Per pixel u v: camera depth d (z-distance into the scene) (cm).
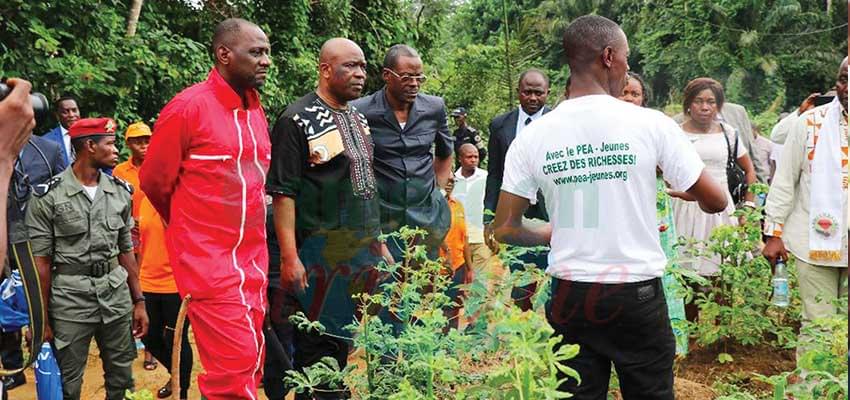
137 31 939
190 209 335
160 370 592
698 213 502
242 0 1125
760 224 514
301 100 394
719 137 516
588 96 281
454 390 286
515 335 220
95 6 812
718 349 491
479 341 275
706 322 470
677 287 433
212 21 1123
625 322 279
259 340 345
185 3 1097
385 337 309
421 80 434
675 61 2039
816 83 2017
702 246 495
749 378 443
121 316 427
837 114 417
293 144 380
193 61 945
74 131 413
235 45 339
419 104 446
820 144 420
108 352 430
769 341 501
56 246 406
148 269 480
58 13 786
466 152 648
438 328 277
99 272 416
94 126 413
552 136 281
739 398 286
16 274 389
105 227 417
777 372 454
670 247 445
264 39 347
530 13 1845
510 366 229
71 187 410
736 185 521
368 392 306
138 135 543
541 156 283
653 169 276
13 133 160
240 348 331
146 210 479
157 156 335
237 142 338
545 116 291
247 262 343
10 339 526
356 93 395
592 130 274
